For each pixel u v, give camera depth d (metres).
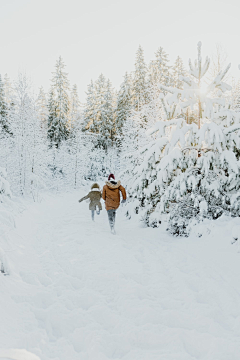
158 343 2.19
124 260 4.31
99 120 35.03
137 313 2.67
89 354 2.03
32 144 14.41
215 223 5.12
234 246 4.22
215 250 4.36
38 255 4.68
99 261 4.28
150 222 6.56
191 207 5.73
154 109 12.70
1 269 3.33
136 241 5.58
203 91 5.92
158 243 5.38
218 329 2.35
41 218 9.02
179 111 6.23
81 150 23.62
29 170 13.94
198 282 3.36
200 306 2.76
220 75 5.77
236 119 5.66
